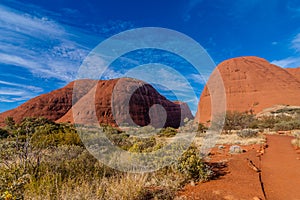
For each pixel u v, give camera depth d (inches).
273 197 133.7
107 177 159.6
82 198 114.5
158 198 128.9
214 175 179.3
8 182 122.7
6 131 592.1
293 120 877.8
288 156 257.0
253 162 224.4
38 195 115.7
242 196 132.6
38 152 185.3
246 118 927.7
